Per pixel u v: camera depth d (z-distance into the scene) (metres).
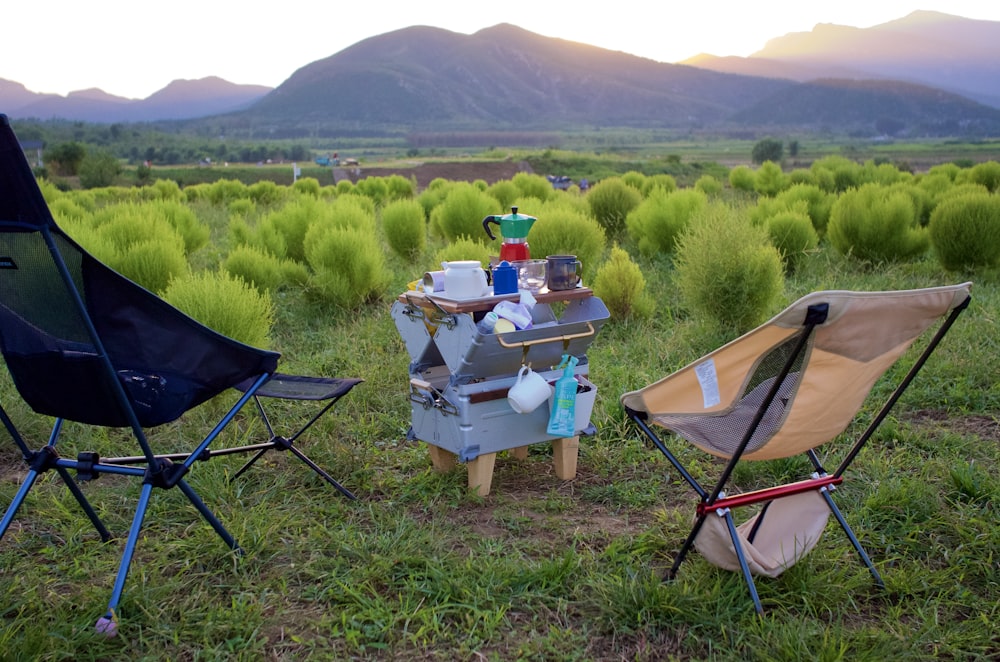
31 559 2.93
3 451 3.89
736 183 20.97
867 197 9.52
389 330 6.14
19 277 2.35
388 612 2.54
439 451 3.68
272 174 65.12
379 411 4.58
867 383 2.53
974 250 8.07
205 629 2.44
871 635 2.39
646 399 2.76
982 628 2.47
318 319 6.70
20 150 2.12
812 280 8.02
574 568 2.82
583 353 3.66
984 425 4.29
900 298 2.27
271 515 3.21
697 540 2.67
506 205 13.27
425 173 49.75
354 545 2.95
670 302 7.33
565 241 7.44
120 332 2.52
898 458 3.78
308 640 2.44
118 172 52.78
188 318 2.56
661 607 2.53
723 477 2.50
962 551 2.95
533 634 2.46
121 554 2.95
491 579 2.72
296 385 3.25
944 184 14.43
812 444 2.64
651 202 10.70
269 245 8.99
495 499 3.48
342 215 9.52
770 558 2.67
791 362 2.22
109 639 2.40
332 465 3.76
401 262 9.57
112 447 3.93
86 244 6.01
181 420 4.28
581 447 4.05
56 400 2.56
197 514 3.26
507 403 3.45
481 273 3.38
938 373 4.89
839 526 3.14
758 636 2.39
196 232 9.80
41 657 2.28
